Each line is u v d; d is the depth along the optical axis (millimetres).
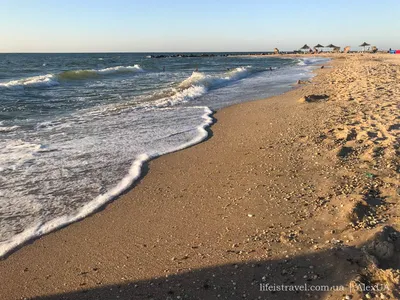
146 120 10055
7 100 13266
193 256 3635
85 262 3672
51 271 3543
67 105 12438
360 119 8266
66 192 5297
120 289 3203
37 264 3670
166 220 4500
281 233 3875
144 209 4840
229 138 8242
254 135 8312
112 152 7129
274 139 7750
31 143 7613
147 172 6191
